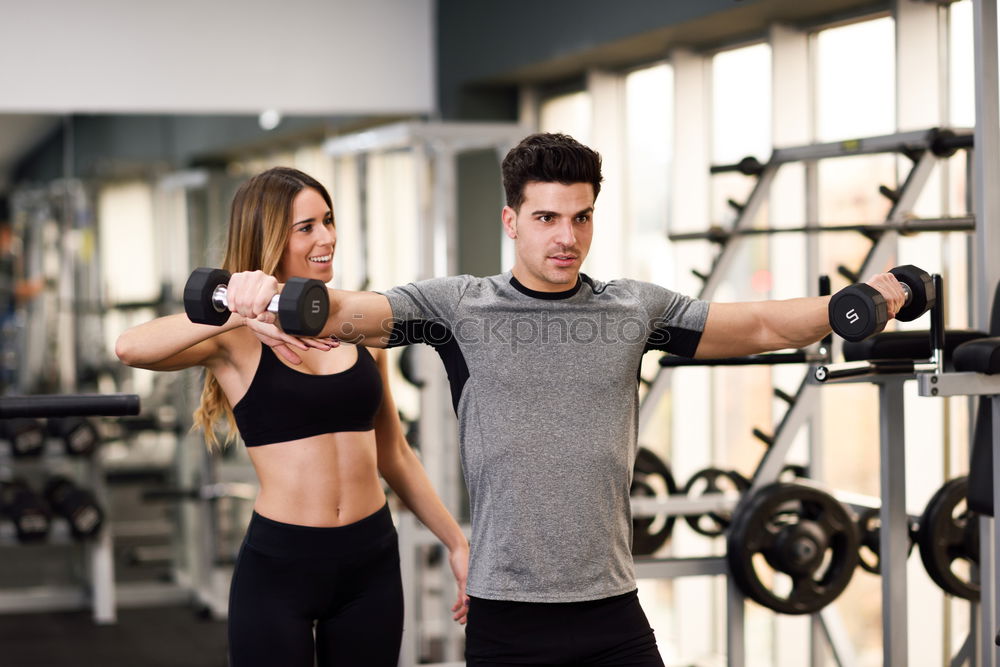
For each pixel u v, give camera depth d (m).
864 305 2.35
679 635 6.88
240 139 7.96
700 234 5.10
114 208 7.73
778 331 2.55
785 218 6.17
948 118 5.24
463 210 7.86
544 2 7.12
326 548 3.03
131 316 7.76
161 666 6.38
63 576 7.77
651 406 5.33
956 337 3.64
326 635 3.13
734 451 6.71
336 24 8.14
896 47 5.23
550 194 2.38
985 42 3.88
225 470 7.70
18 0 7.54
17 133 7.55
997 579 3.38
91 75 7.68
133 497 7.74
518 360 2.43
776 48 5.91
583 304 2.46
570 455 2.41
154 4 7.78
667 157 7.09
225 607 7.58
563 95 7.95
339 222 8.05
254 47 7.98
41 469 7.61
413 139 6.15
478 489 2.47
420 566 6.74
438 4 8.25
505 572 2.43
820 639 4.95
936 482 5.25
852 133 5.78
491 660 2.45
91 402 2.72
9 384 7.55
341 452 3.08
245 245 3.15
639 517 4.98
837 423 5.95
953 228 4.12
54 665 6.39
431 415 6.05
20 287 7.57
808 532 4.27
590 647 2.44
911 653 5.33
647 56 6.96
